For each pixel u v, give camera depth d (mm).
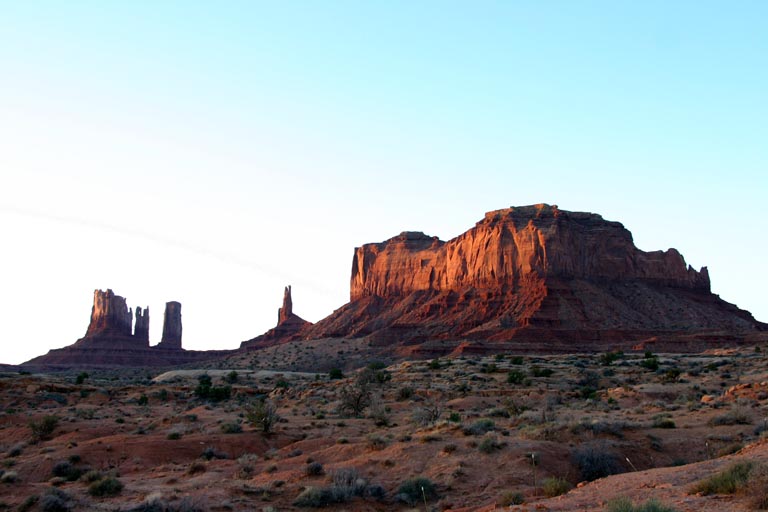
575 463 31250
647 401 63375
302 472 33125
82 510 26641
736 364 105750
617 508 17781
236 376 138375
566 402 68000
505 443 33312
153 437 49906
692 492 20312
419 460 32781
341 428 52125
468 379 104500
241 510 27406
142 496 30766
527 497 25953
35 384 95000
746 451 26969
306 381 130250
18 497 27625
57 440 53250
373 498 28375
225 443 45344
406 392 79375
